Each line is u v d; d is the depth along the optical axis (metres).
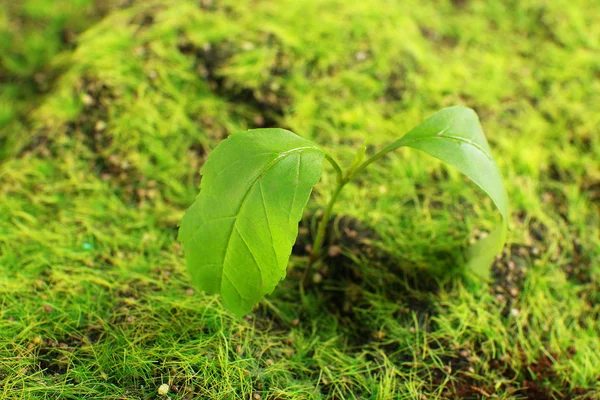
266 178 0.18
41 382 0.19
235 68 0.25
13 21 0.30
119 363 0.19
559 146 0.24
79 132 0.24
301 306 0.21
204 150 0.24
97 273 0.21
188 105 0.24
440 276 0.21
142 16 0.26
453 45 0.26
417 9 0.27
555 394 0.20
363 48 0.25
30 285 0.21
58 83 0.25
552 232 0.23
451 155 0.19
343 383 0.20
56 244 0.22
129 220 0.23
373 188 0.23
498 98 0.25
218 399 0.19
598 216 0.23
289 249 0.18
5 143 0.25
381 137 0.24
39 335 0.20
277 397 0.19
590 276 0.22
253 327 0.20
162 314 0.20
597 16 0.27
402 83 0.25
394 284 0.21
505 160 0.24
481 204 0.23
